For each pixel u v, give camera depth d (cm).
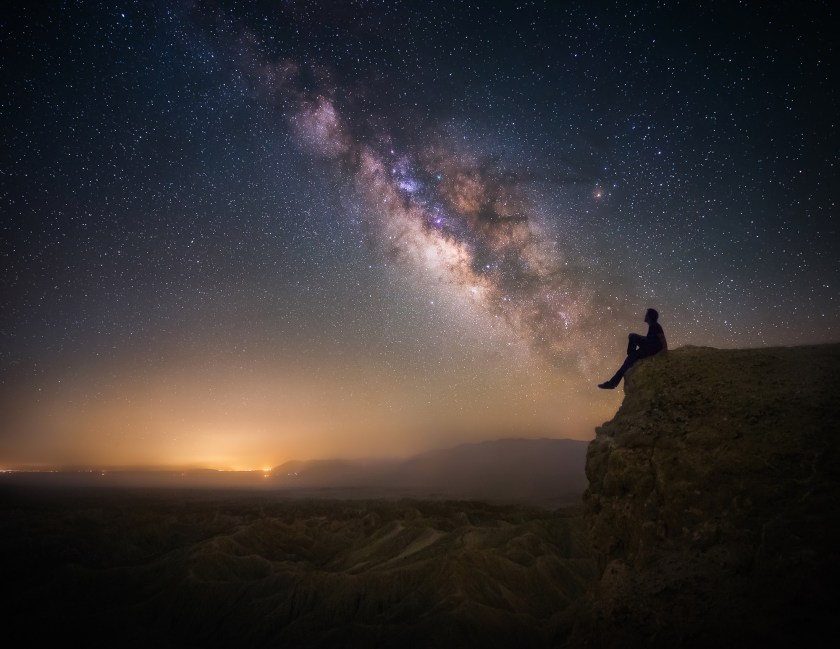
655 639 535
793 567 516
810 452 598
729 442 647
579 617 704
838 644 449
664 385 767
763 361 760
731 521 593
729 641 490
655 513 650
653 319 908
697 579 564
